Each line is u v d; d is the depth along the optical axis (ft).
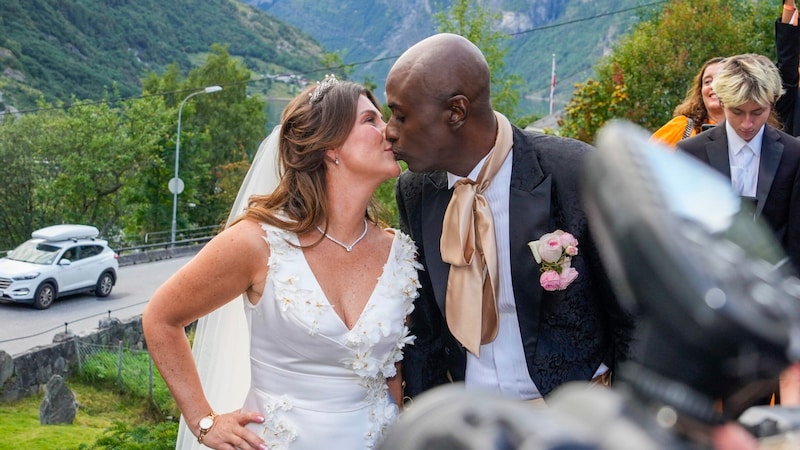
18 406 53.52
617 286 1.42
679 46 58.23
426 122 8.46
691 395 1.34
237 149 203.72
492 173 8.88
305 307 9.22
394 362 9.74
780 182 10.63
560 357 8.98
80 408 54.54
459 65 8.38
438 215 9.39
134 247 124.88
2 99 324.60
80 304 82.43
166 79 209.46
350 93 9.45
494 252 8.91
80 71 424.46
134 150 144.46
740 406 1.34
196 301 9.30
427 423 1.45
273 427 9.41
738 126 10.69
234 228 9.50
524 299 8.97
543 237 8.72
